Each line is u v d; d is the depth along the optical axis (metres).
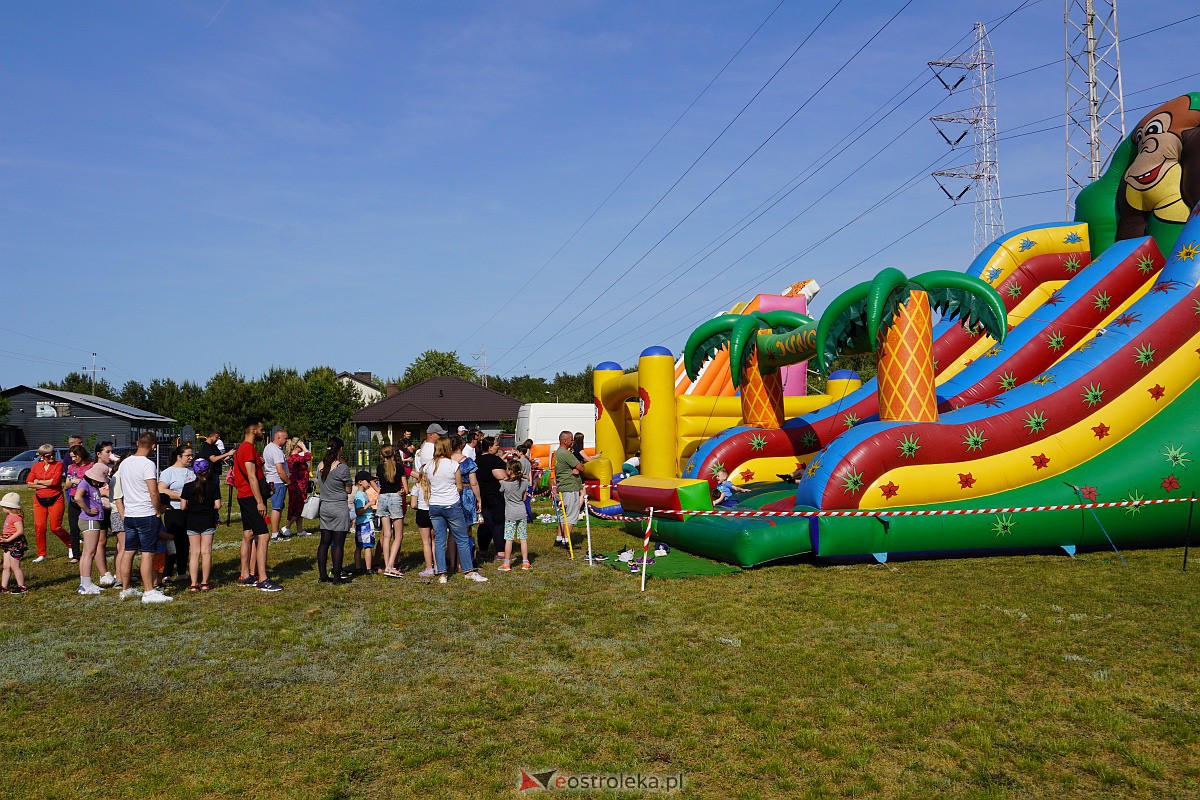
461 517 9.55
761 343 13.77
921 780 4.30
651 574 9.56
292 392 59.34
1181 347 10.73
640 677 5.95
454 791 4.28
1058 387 10.53
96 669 6.34
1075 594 8.01
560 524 12.19
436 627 7.44
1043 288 13.46
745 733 4.94
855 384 19.02
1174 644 6.41
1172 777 4.29
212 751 4.79
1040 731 4.86
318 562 9.79
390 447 10.09
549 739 4.89
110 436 46.50
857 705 5.31
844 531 9.60
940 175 42.62
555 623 7.49
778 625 7.19
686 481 11.32
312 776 4.45
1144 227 12.86
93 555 9.45
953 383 12.22
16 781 4.43
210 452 11.27
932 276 10.96
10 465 31.88
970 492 9.97
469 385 51.66
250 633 7.34
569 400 75.25
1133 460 10.19
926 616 7.37
